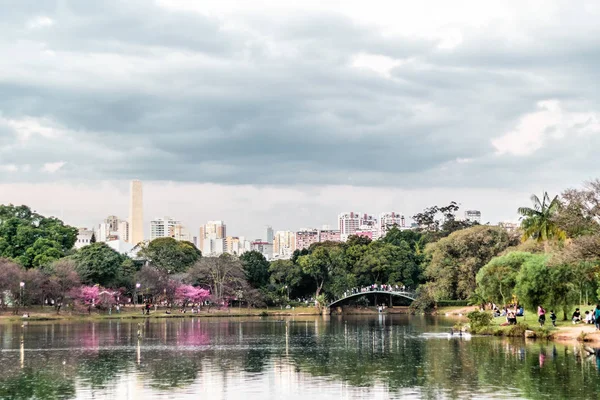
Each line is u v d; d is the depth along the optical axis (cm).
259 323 15838
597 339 8375
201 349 8788
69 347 9119
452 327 13038
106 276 19988
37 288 17262
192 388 5559
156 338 10744
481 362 6825
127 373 6456
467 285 18362
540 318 9794
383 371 6419
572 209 10131
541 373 5975
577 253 9038
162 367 6894
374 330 12669
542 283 10075
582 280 10325
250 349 8762
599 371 6053
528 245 15988
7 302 19225
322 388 5500
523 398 4894
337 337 10831
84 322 16012
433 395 5091
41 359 7669
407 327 13600
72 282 17850
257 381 5900
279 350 8594
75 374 6412
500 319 11925
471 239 18925
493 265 12062
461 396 5022
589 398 4866
